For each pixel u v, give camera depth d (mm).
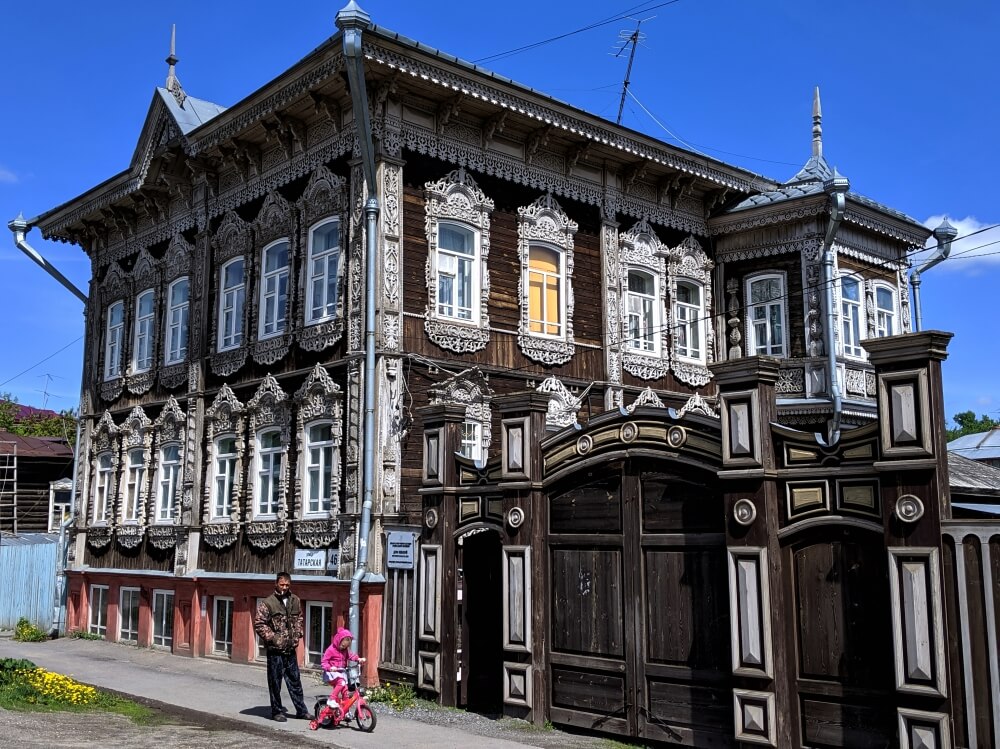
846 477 9672
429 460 14070
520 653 12250
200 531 20281
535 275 19484
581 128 19438
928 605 8859
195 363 21156
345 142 17703
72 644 22391
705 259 22719
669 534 11086
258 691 15211
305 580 16891
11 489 34375
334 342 17297
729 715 10328
